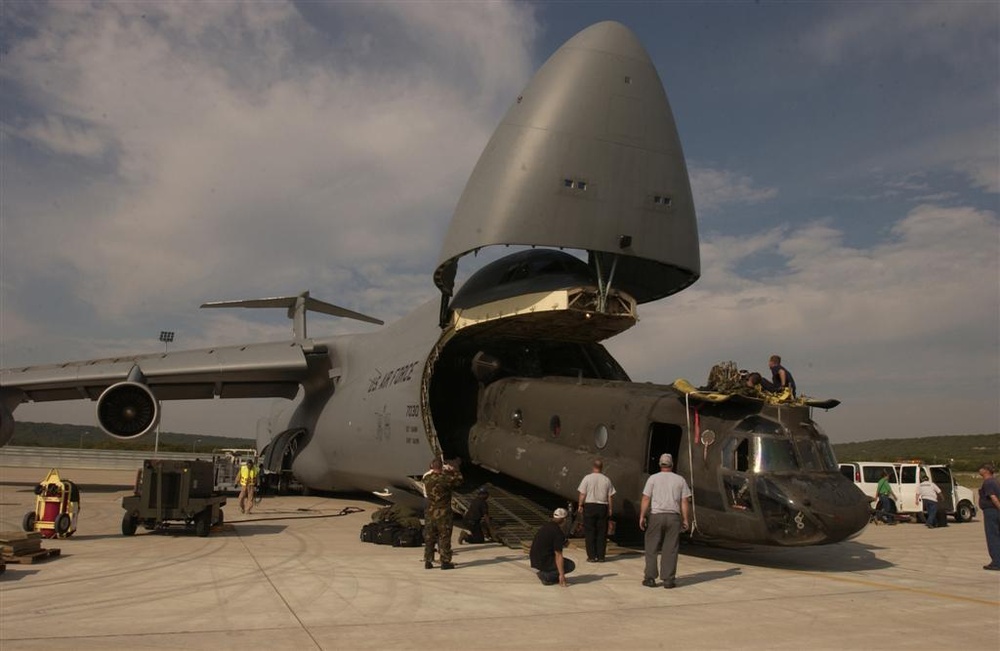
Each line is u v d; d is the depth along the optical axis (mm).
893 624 6660
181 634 5895
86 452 49250
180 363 19094
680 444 10250
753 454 9398
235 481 23453
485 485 13812
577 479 10977
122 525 12023
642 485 10094
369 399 16125
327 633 6004
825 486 9258
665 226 11727
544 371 14906
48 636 5770
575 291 11625
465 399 15070
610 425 10914
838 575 9484
